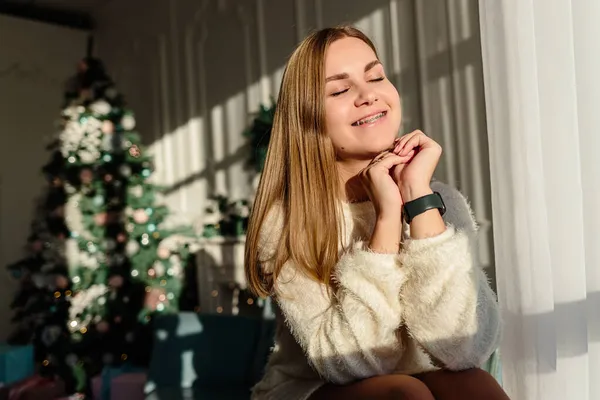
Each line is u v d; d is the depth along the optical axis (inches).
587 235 81.2
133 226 160.6
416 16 118.6
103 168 163.2
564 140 83.7
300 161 58.4
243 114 163.8
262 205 61.2
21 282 171.8
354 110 56.9
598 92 80.2
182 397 99.0
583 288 82.0
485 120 107.3
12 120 199.6
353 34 60.6
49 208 169.8
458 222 59.7
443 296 51.3
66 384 157.1
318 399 55.6
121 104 173.5
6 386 134.3
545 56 85.5
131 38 204.1
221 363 106.7
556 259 84.0
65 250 188.4
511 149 88.3
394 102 58.6
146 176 165.5
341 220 58.8
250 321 109.3
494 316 54.0
